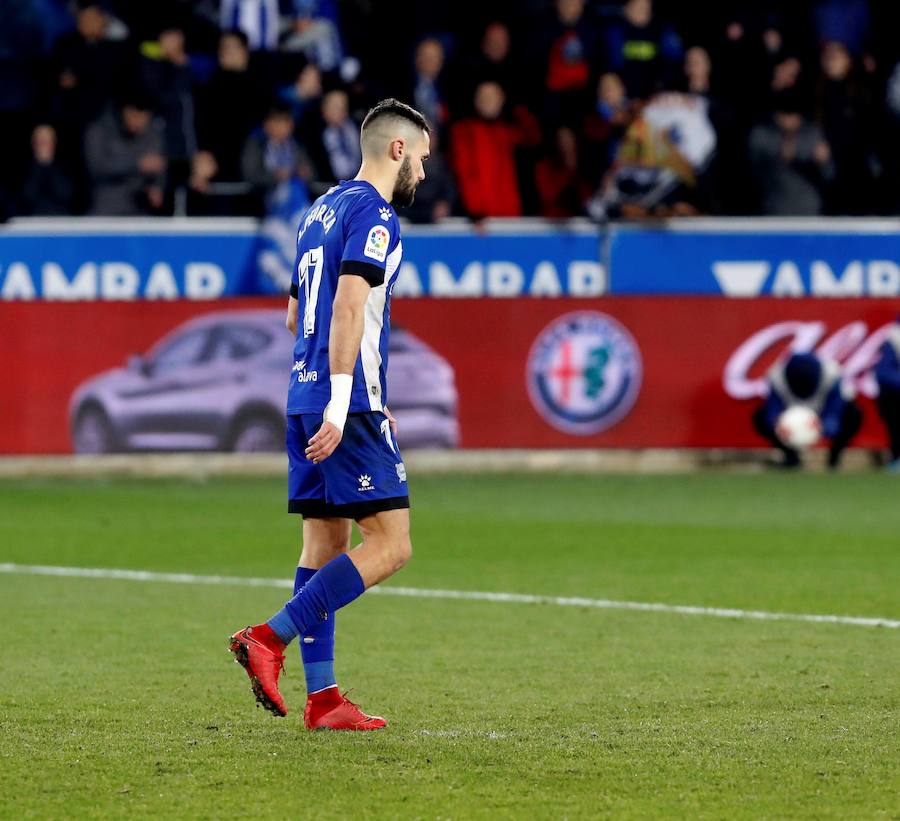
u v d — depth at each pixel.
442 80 61.09
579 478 54.41
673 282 58.09
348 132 59.00
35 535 40.34
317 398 19.12
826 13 66.31
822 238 58.31
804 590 31.64
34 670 23.38
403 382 55.84
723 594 31.14
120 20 62.84
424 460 56.31
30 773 17.02
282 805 15.69
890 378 57.09
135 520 43.31
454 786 16.44
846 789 16.27
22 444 54.72
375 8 64.62
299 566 19.92
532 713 20.25
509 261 57.47
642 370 57.34
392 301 56.09
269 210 57.38
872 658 24.34
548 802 15.78
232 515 44.41
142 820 15.16
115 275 55.72
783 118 61.88
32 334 54.69
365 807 15.61
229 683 22.39
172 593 31.38
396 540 19.09
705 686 22.09
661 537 40.06
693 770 17.09
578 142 60.72
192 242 56.16
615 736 18.83
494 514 44.78
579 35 61.66
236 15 63.00
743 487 51.91
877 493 50.28
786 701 21.00
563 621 28.02
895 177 63.81
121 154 57.47
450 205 58.91
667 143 60.53
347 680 22.64
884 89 64.00
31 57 61.31
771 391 57.31
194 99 59.12
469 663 23.98
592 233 57.75
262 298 55.78
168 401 55.22
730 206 61.97
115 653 24.83
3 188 60.75
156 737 18.83
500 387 56.62
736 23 63.69
